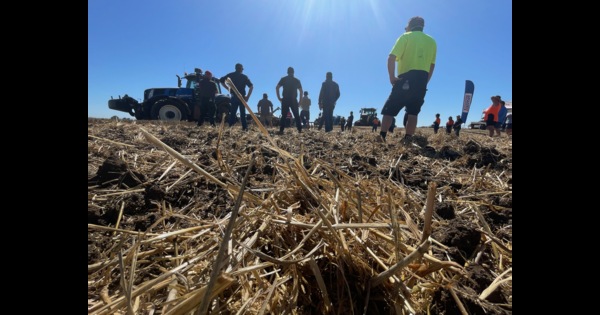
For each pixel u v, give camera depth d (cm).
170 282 82
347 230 106
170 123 857
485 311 83
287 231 109
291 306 82
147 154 265
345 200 123
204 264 94
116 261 100
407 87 466
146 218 138
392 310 83
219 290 66
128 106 1222
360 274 90
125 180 181
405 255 95
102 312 72
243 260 93
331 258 94
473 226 127
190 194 175
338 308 83
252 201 124
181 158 105
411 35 463
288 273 91
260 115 1182
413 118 485
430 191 84
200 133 512
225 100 1152
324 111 809
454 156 353
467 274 93
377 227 97
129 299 68
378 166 276
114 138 357
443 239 123
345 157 304
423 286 88
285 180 163
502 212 167
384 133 498
